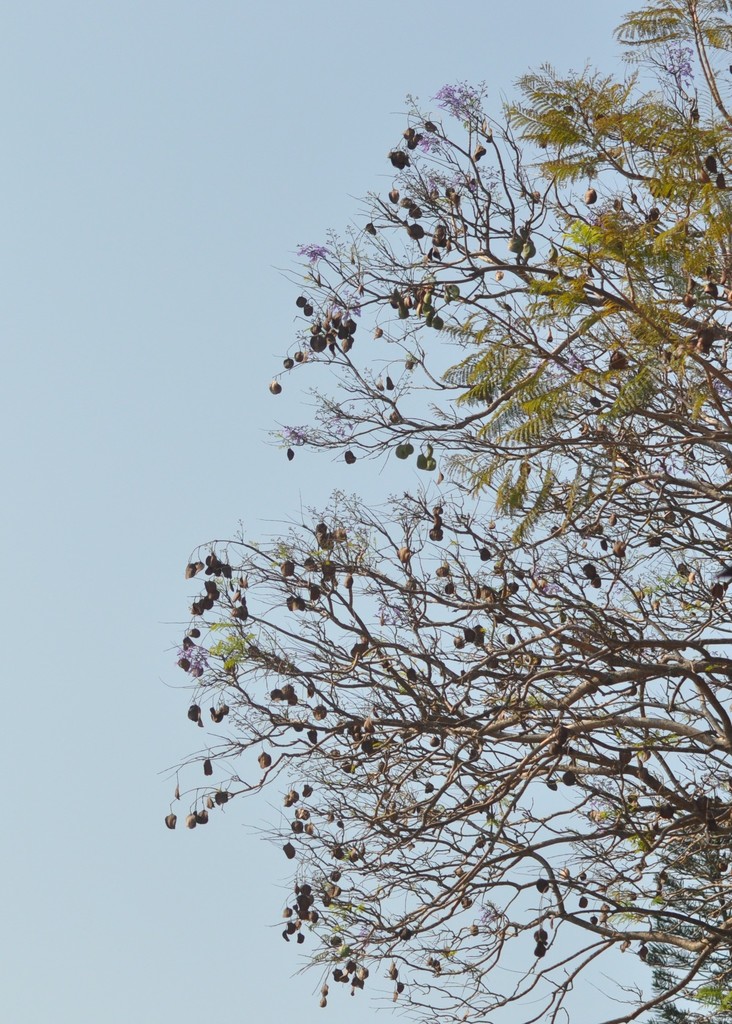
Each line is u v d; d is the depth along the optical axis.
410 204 17.09
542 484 14.84
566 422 14.62
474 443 15.23
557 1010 17.02
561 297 12.71
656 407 15.07
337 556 16.69
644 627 17.61
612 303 12.49
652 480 16.55
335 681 16.31
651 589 17.89
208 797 16.30
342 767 17.27
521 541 16.30
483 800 17.34
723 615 16.77
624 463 16.06
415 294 16.78
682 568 17.94
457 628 16.73
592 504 16.70
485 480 14.81
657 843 16.31
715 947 16.78
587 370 13.06
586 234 12.42
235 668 16.41
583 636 16.53
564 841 16.80
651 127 12.73
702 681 15.74
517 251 16.56
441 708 16.34
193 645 16.52
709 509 17.09
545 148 13.59
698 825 16.56
